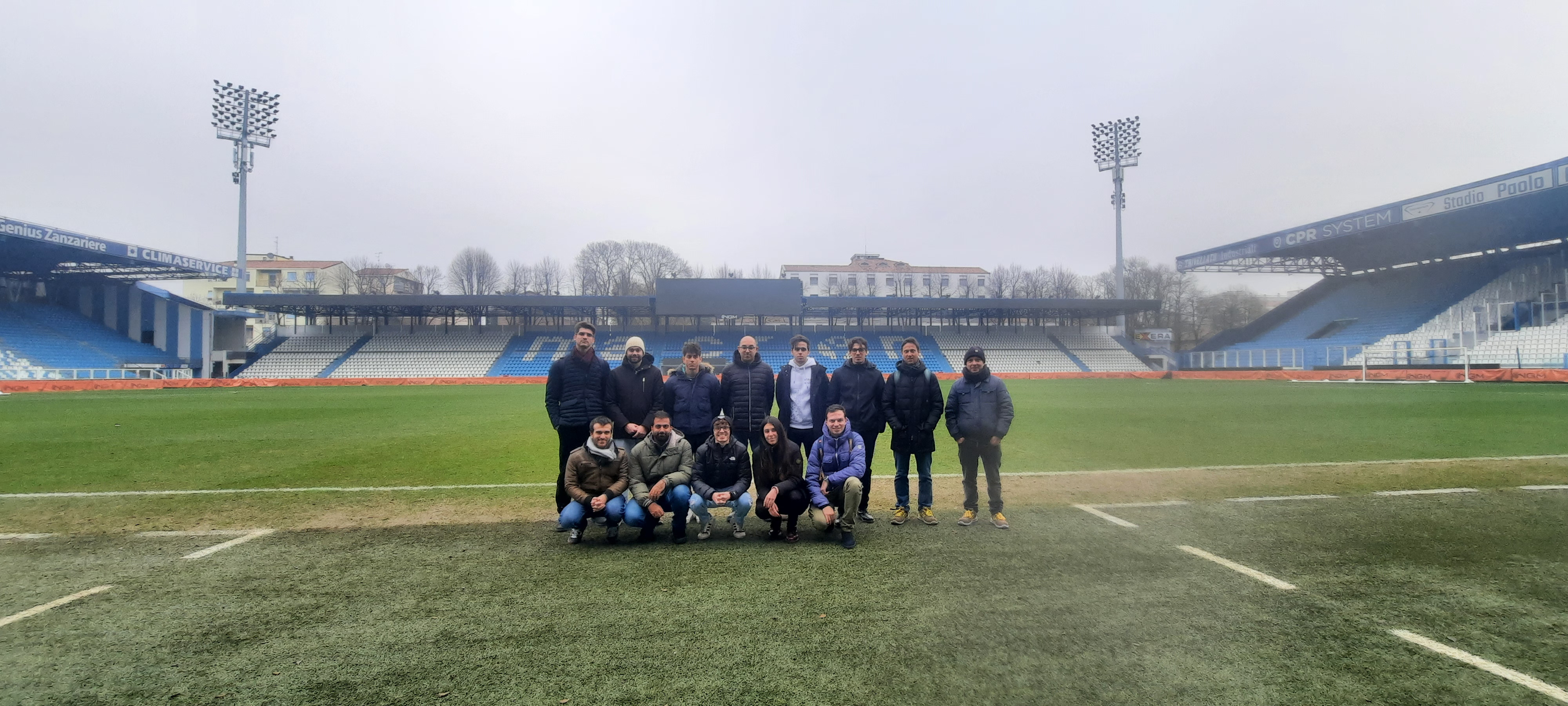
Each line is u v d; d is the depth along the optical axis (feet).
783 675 10.01
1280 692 9.39
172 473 28.78
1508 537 17.35
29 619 12.45
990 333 176.45
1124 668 10.19
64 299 140.77
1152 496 23.07
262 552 16.93
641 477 18.08
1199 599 13.07
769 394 20.70
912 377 19.69
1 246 109.29
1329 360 127.75
